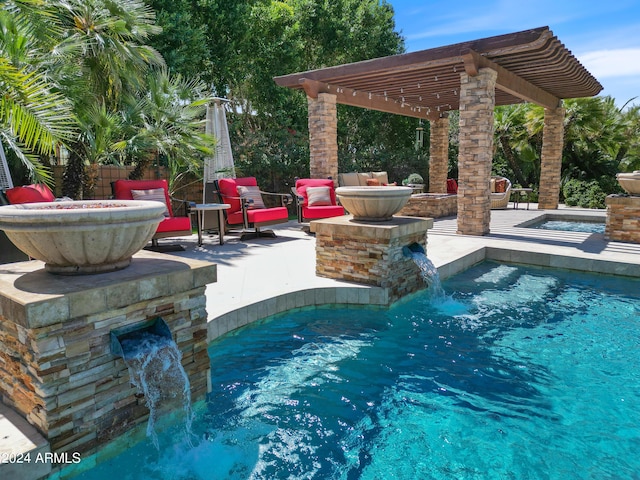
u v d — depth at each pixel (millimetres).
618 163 16406
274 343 3240
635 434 2154
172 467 1930
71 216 1770
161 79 6883
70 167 6840
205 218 6383
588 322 3646
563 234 6910
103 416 1902
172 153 7512
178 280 2105
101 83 6723
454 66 7215
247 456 2006
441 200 9648
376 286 3951
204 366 2363
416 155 15969
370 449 2059
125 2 6449
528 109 15930
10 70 3625
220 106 7520
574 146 16172
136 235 2004
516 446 2068
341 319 3729
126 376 1970
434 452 2035
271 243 6312
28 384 1786
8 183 5219
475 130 6660
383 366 2889
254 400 2477
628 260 4871
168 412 2156
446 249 5625
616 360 2963
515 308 3996
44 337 1672
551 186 11398
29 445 1699
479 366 2895
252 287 3918
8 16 4203
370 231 3898
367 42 14445
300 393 2557
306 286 3953
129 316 1958
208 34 10781
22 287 1795
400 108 11156
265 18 11609
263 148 11695
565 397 2508
